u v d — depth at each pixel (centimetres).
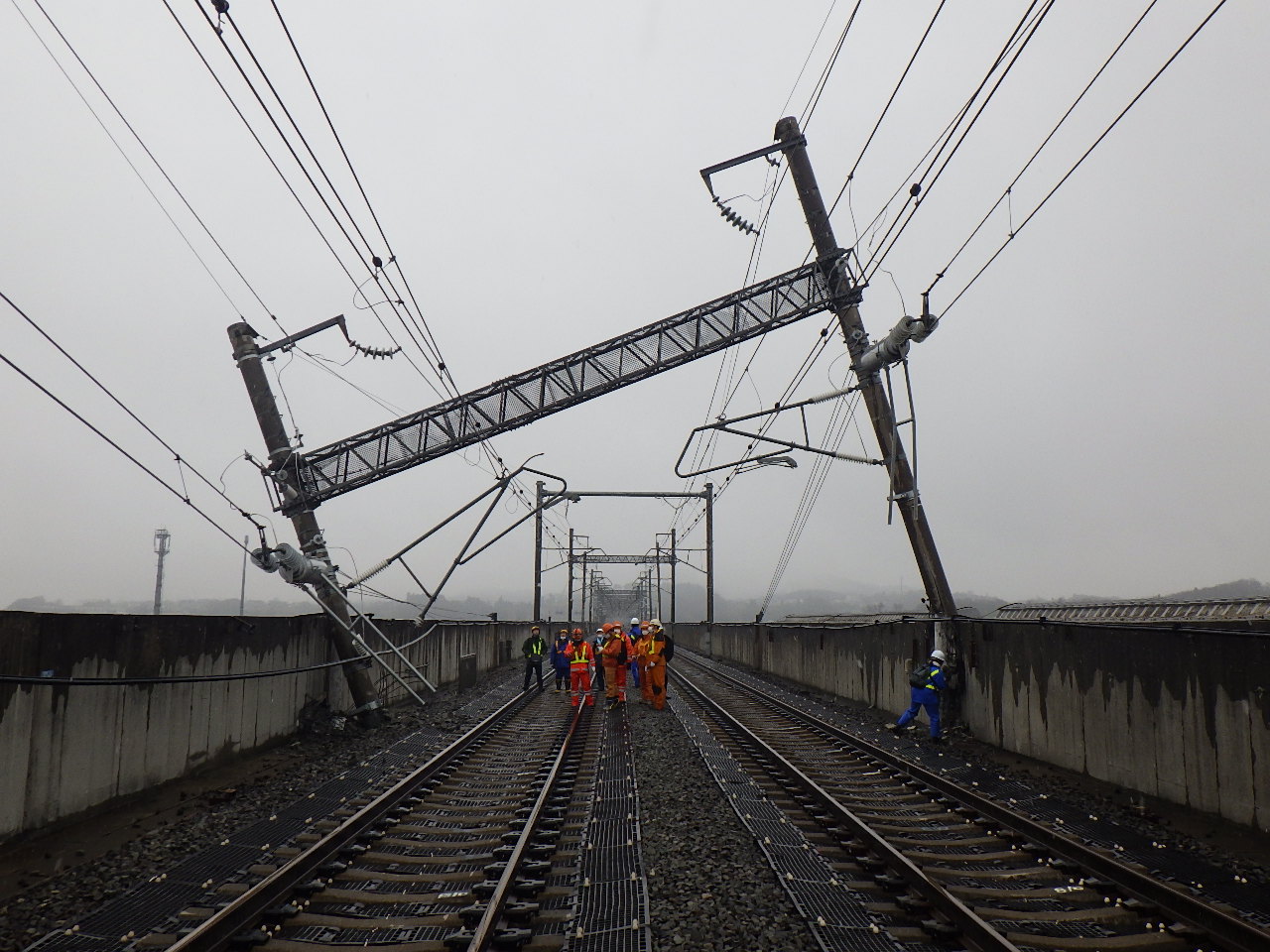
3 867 636
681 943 486
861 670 1867
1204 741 768
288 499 1444
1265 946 454
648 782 951
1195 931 487
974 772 1041
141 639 860
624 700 1741
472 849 710
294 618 1309
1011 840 704
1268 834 684
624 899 557
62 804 729
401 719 1588
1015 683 1168
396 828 772
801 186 1572
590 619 7156
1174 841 707
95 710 780
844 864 634
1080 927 512
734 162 1469
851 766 1113
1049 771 1041
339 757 1169
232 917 496
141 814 812
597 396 1623
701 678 2747
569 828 760
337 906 559
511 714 1717
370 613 1612
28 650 693
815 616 3488
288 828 766
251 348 1409
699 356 1617
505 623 3656
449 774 1063
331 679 1459
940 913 523
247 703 1126
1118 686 909
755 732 1418
